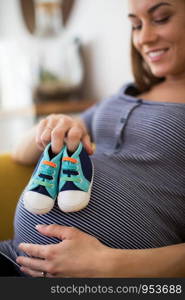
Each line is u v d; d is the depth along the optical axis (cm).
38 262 77
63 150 81
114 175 90
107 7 183
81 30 204
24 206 84
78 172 77
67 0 207
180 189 89
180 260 74
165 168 91
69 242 75
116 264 72
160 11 91
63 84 194
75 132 82
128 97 106
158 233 85
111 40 185
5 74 225
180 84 104
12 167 111
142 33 96
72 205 75
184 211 89
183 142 88
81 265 73
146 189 89
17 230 90
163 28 93
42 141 86
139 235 83
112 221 82
